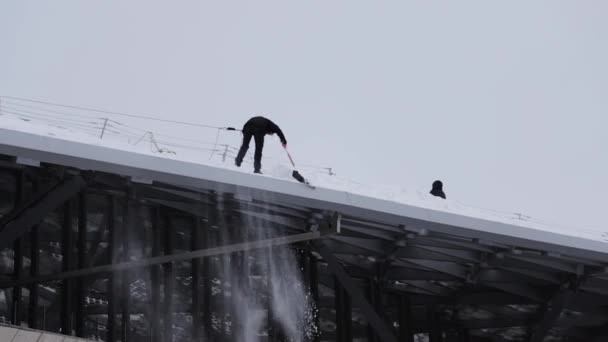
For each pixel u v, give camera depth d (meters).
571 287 36.03
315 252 32.81
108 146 23.14
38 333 21.55
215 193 26.70
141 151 24.34
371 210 27.59
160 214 29.62
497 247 32.91
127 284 28.47
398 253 33.53
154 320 28.84
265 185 25.45
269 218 29.52
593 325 42.38
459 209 32.12
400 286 37.59
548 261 34.53
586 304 38.94
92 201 28.12
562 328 42.78
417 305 39.12
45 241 27.09
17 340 20.91
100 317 27.80
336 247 32.91
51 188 26.05
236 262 30.47
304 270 31.72
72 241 27.42
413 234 30.83
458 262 34.72
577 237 32.50
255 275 30.94
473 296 38.38
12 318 25.84
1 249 23.86
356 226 30.00
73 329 27.08
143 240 29.02
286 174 26.92
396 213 28.23
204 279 30.33
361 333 35.03
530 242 31.33
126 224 28.55
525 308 39.31
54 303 26.88
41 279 25.73
